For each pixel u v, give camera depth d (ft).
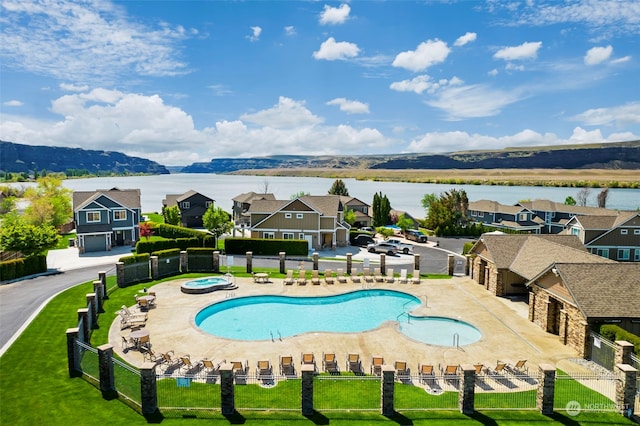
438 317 90.63
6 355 66.18
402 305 102.89
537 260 97.76
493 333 80.53
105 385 55.36
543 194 587.27
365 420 49.55
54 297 98.32
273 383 59.06
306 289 110.93
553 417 50.60
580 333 70.28
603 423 49.49
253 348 72.18
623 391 50.98
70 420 48.65
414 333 83.30
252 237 182.80
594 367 65.72
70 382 57.82
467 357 69.41
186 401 53.42
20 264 120.78
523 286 106.22
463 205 240.53
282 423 48.75
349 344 74.28
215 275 124.57
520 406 53.26
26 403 52.26
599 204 340.39
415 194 571.28
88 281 115.34
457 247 193.57
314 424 48.57
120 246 179.42
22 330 76.84
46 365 63.00
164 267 124.26
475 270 120.37
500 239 112.68
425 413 51.21
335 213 181.88
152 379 50.34
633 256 170.50
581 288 73.00
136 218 184.03
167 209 248.52
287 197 514.68
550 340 77.10
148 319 85.92
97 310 88.22
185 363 61.57
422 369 61.11
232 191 627.05
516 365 62.95
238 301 102.32
